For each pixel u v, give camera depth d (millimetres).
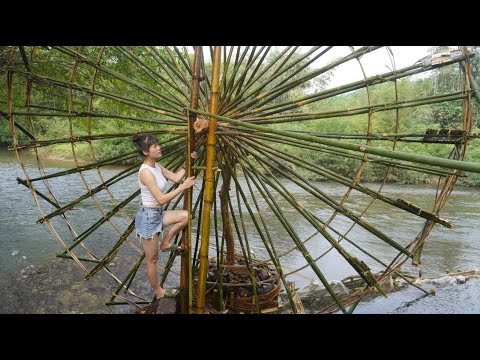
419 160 2469
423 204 13984
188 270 4082
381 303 6266
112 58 8219
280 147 18672
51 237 9148
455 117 19547
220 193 5539
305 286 6590
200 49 3840
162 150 5121
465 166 2291
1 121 22531
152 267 3904
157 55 5398
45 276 6988
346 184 4652
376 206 13742
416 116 20672
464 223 11672
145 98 9117
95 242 8906
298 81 4664
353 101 23531
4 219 10430
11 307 5906
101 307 6031
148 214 3674
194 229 9648
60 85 5012
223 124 4594
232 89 4930
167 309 4781
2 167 19594
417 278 7434
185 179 3830
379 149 2658
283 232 10586
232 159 5387
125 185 15750
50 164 21516
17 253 8078
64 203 12430
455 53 3947
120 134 4891
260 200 14156
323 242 9836
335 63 4523
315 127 20188
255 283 5258
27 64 4836
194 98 3832
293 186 17312
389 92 20359
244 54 4949
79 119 10016
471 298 6496
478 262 8625
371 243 9844
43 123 23266
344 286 6566
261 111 4828
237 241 9633
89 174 18172
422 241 4254
